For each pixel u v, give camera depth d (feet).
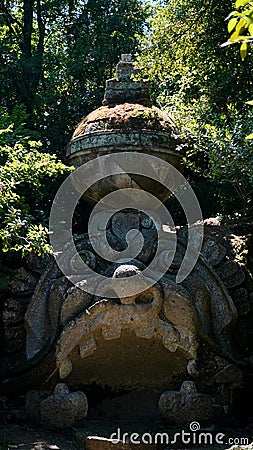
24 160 21.30
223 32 34.04
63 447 18.37
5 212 20.06
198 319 20.92
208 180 32.12
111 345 20.95
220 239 23.45
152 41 36.42
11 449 17.67
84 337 20.48
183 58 35.76
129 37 45.24
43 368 20.62
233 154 24.61
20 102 39.52
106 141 22.26
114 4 47.01
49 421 20.18
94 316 20.36
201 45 34.91
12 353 21.88
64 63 42.47
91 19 46.68
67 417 19.97
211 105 32.22
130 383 22.15
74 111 40.37
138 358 21.50
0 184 19.39
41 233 19.66
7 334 22.11
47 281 21.94
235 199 31.86
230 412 20.75
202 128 26.02
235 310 21.59
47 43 49.57
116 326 20.33
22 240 20.63
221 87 32.83
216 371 20.90
